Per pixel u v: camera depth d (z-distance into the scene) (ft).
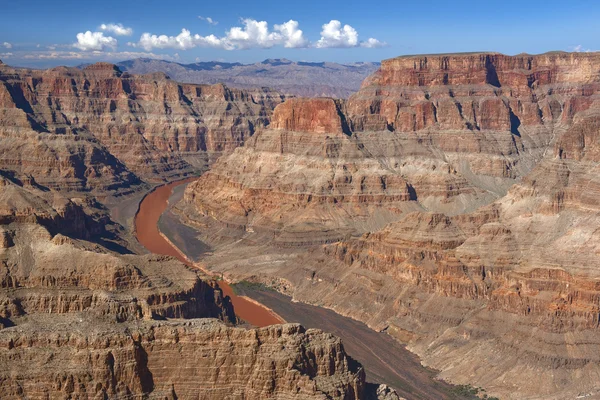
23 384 466.70
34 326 505.66
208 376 477.77
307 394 457.27
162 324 496.23
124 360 472.85
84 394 463.83
